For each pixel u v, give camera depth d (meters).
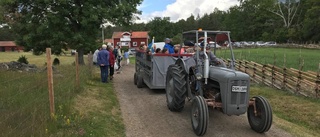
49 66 5.96
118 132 6.13
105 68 12.55
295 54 31.41
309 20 63.03
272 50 41.75
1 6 15.85
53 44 24.17
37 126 5.20
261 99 6.03
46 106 6.41
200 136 5.98
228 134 6.09
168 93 8.18
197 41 6.82
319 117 7.31
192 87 7.11
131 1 26.42
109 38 93.19
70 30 24.42
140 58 12.16
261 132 6.10
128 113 7.65
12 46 97.94
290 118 7.38
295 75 10.16
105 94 9.77
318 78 9.11
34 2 23.89
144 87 11.69
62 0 23.05
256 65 12.83
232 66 6.80
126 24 26.50
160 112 7.77
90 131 5.77
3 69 13.14
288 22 75.75
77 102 7.89
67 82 9.43
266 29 83.19
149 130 6.34
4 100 6.38
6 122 5.15
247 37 89.62
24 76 8.99
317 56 27.78
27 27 24.25
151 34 79.81
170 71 7.94
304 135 6.14
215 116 7.36
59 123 5.80
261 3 80.69
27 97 6.80
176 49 11.02
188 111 7.85
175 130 6.34
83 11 23.88
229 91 5.75
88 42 24.69
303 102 8.73
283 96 9.62
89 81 11.75
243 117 7.30
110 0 25.77
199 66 6.70
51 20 23.62
